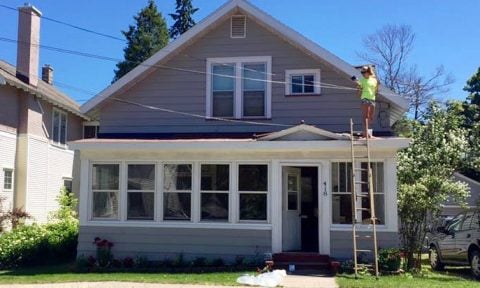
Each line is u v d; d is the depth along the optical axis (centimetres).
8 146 2239
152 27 5112
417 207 1614
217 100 1828
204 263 1576
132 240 1658
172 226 1648
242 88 1811
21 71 2364
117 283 1316
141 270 1541
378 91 1698
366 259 1544
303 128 1594
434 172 1798
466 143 1881
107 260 1611
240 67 1816
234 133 1786
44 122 2509
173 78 1845
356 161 1600
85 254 1667
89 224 1675
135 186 1688
